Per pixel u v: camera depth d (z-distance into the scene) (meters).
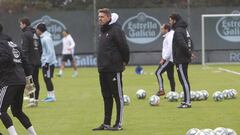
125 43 34.72
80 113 43.88
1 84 30.48
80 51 109.56
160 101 50.66
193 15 108.75
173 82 53.34
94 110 45.53
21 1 114.44
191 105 47.19
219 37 109.19
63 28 109.25
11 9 113.62
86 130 35.72
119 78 34.97
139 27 109.81
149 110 44.59
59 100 53.34
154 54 110.19
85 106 48.25
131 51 110.12
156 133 33.97
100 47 35.00
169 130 34.97
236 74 83.56
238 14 107.00
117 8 109.81
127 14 109.56
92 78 81.50
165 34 52.91
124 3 109.88
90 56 109.69
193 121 38.44
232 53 109.56
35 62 47.66
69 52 87.19
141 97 53.00
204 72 89.00
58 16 109.25
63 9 112.25
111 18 34.94
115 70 34.75
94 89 64.19
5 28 107.62
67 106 48.53
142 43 110.00
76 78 82.19
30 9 111.12
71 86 68.69
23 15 108.38
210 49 109.38
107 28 34.97
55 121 39.94
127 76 83.94
